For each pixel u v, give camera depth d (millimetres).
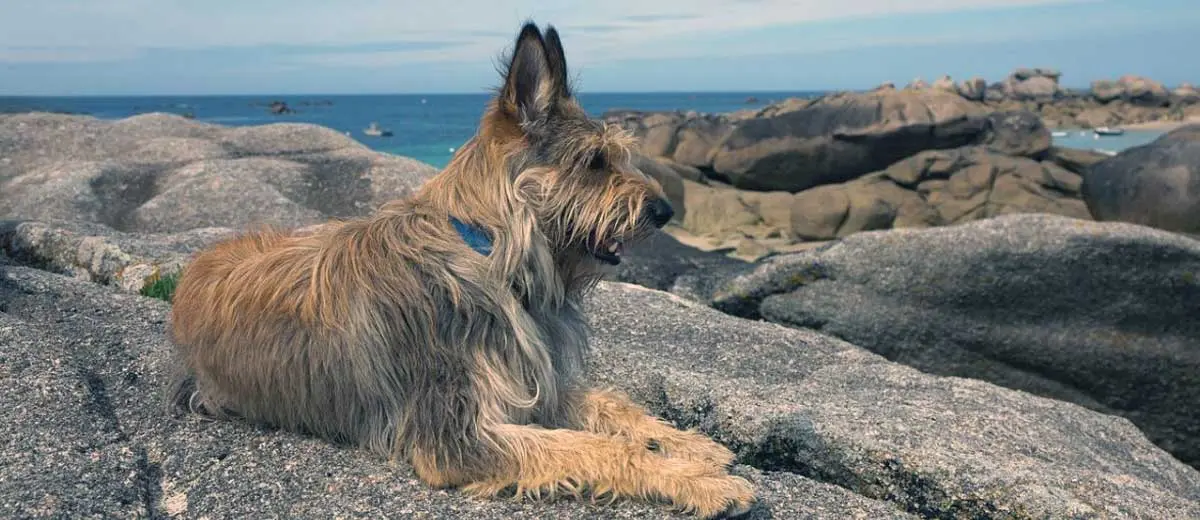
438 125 30672
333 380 1458
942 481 1594
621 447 1376
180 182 4117
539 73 1458
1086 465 1783
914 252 3090
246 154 4816
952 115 9070
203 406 1631
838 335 3018
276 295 1487
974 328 3006
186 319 1617
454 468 1377
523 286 1432
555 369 1500
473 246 1414
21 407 1531
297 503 1364
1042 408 2131
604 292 2766
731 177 9555
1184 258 2988
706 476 1354
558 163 1458
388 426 1443
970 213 8102
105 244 2773
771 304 3137
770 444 1777
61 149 4844
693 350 2350
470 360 1386
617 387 1984
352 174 4488
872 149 9125
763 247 7461
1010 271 3002
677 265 3838
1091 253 2994
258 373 1513
